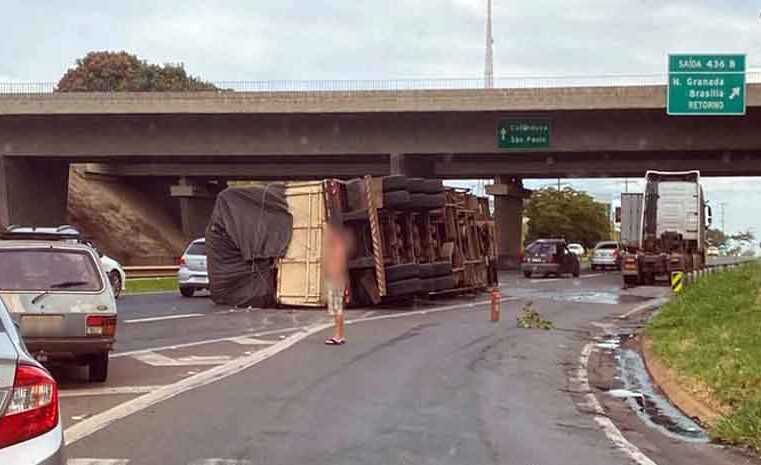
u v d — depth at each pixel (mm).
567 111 40438
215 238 25219
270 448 8750
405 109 40750
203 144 43500
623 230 37406
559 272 44781
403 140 42938
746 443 9289
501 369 14406
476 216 31219
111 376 13125
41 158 45719
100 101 41406
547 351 16906
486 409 10977
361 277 24562
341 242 23875
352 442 9055
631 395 12508
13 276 11617
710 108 37125
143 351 15883
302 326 20172
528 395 12141
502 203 56719
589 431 9945
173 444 8883
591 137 41562
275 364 14391
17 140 43938
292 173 55375
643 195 37219
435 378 13250
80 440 9023
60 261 11930
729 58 37031
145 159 48938
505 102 40312
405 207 24688
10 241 12180
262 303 24578
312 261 24172
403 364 14578
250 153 43406
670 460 8641
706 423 10422
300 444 8938
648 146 41156
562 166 51938
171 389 12016
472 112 41031
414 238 25906
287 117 42281
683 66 37250
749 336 15477
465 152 42781
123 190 61969
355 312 23703
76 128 43656
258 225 24719
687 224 37125
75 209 55312
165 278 38438
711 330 17016
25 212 45625
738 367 12609
